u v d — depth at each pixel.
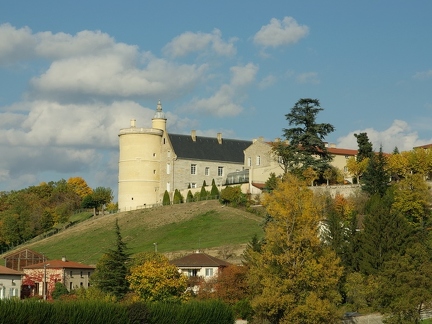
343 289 91.25
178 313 79.06
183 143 175.88
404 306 81.12
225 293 92.88
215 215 146.50
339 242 99.12
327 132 145.62
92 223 163.62
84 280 119.25
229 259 117.88
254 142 161.62
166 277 94.12
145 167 172.50
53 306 71.44
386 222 98.25
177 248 129.12
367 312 88.12
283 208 84.44
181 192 170.00
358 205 123.44
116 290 96.50
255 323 84.56
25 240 174.12
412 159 138.75
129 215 161.38
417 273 84.00
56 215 179.88
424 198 116.81
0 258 151.88
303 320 79.94
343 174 152.62
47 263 118.00
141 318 76.31
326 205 120.12
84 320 72.62
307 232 82.81
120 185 174.50
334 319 80.75
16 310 68.69
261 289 83.69
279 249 84.06
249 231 133.62
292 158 142.88
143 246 137.50
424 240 102.19
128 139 173.25
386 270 85.12
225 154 179.38
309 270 81.06
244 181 161.25
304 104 144.62
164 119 178.00
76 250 144.62
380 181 128.25
